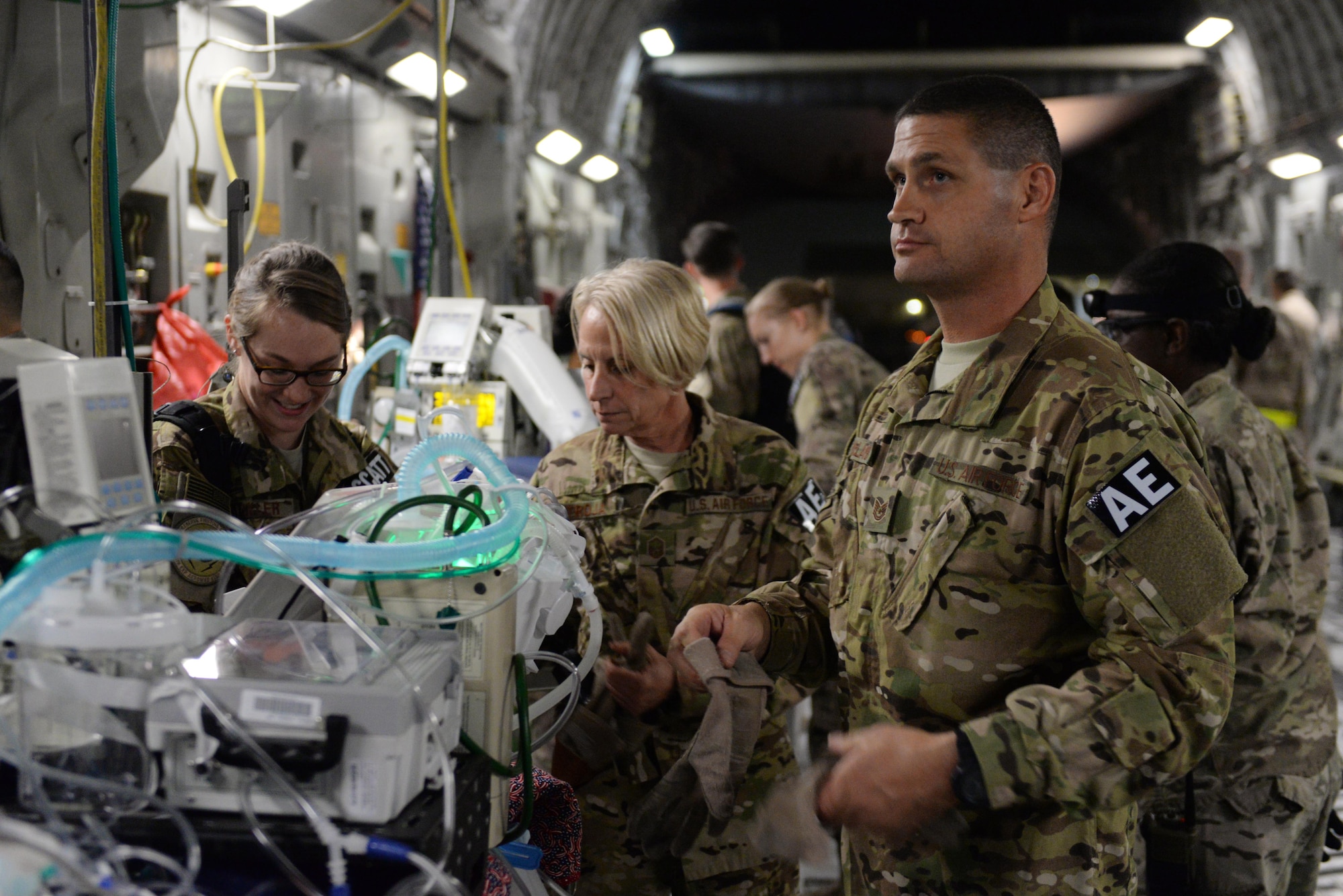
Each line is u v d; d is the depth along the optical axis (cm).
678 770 160
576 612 188
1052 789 120
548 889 148
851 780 123
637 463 198
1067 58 1249
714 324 427
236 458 182
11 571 113
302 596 133
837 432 335
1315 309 947
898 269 149
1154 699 122
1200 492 130
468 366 314
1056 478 135
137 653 101
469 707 125
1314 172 938
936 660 142
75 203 263
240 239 227
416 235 575
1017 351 143
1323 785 209
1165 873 206
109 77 133
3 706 108
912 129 146
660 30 898
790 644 166
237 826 100
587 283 190
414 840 99
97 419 115
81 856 89
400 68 470
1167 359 217
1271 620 203
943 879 145
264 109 372
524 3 685
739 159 1675
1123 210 1619
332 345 176
